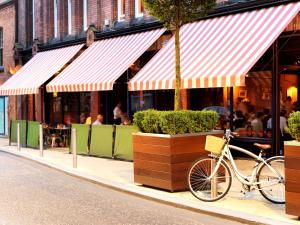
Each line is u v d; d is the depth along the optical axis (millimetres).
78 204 8734
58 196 9516
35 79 21297
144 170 9836
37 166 14289
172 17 10484
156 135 9461
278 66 13180
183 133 9344
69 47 21688
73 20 21828
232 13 13836
